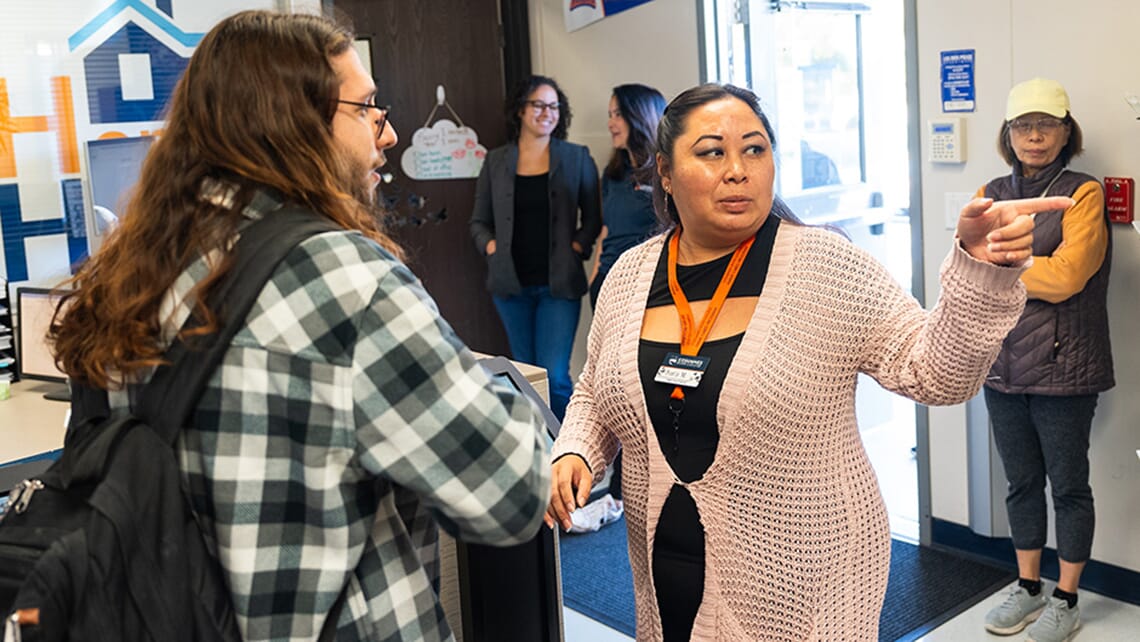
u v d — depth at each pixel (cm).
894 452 471
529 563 189
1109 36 298
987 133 331
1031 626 307
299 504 110
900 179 494
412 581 122
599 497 432
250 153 111
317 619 111
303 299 106
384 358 107
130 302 109
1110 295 310
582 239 449
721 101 168
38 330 305
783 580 162
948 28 335
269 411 107
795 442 161
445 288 508
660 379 166
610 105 416
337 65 118
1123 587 323
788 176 439
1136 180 298
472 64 504
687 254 177
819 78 448
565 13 485
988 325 145
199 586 108
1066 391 290
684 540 168
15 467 206
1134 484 315
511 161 448
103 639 103
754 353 161
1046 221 286
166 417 109
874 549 167
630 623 333
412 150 490
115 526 103
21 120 364
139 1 386
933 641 309
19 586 105
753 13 416
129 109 388
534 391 195
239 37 114
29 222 368
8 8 358
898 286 167
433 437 108
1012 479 313
